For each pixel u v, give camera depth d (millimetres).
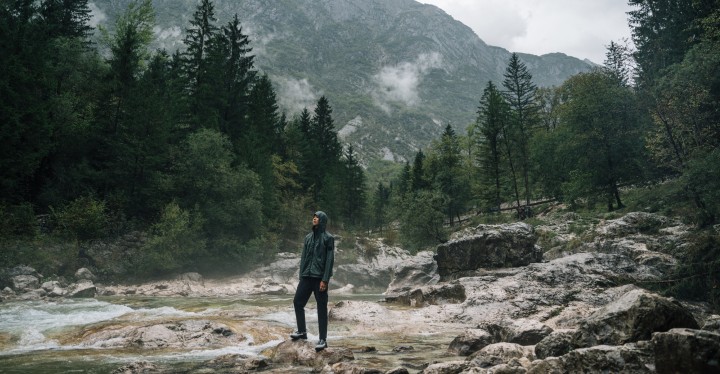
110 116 34781
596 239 24625
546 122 72812
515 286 14305
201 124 41219
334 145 81188
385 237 58938
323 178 68125
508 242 20812
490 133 60656
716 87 26344
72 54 36750
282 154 62469
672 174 30969
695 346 3467
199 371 5902
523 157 59375
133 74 37188
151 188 31672
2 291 19219
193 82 45125
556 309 12172
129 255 28094
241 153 42562
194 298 20531
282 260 35938
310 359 6488
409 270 30188
